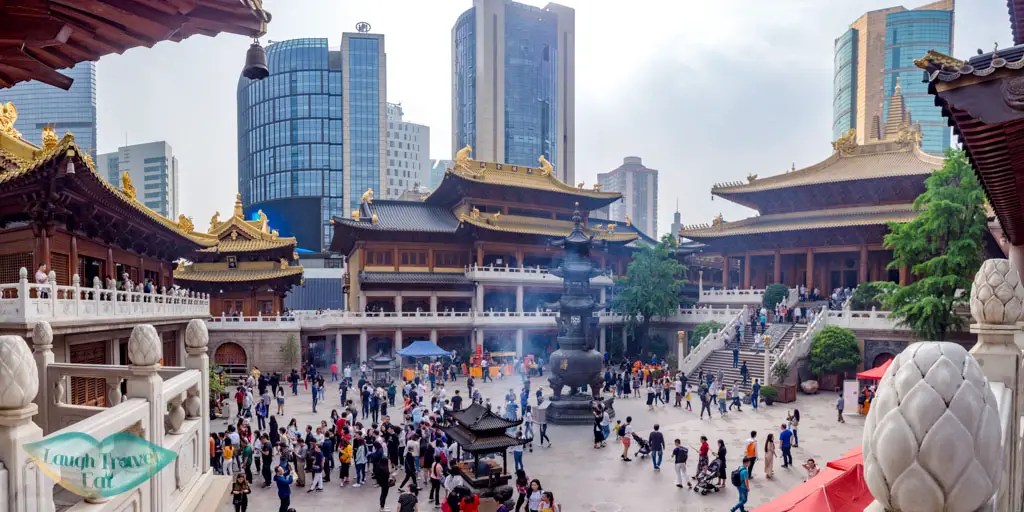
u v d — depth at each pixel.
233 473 26.11
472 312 64.25
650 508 22.22
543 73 178.88
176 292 34.75
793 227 64.44
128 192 33.66
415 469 25.17
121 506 6.18
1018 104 6.45
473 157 172.12
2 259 26.73
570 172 187.12
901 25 173.38
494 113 170.62
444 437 27.25
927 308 38.47
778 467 27.06
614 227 92.81
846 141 68.62
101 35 5.75
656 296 64.62
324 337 68.50
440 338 66.88
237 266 64.12
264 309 63.91
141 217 32.31
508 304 74.00
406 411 34.19
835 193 66.44
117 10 5.21
